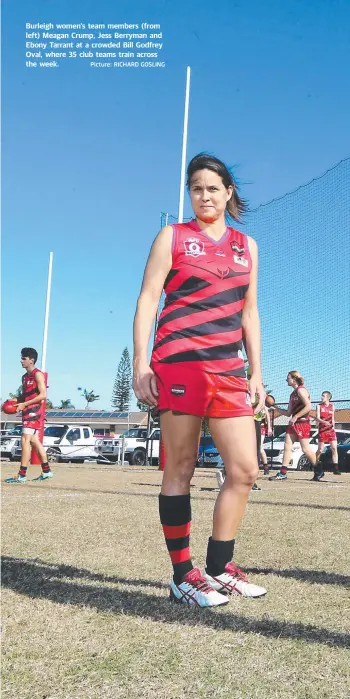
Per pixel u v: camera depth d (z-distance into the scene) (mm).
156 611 2561
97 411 56156
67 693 1750
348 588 2980
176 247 2795
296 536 4469
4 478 10508
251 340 3002
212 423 2768
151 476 11594
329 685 1831
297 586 3012
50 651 2076
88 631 2283
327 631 2326
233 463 2768
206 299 2744
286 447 11961
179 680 1852
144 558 3631
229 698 1731
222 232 2891
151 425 20203
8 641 2164
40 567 3334
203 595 2643
